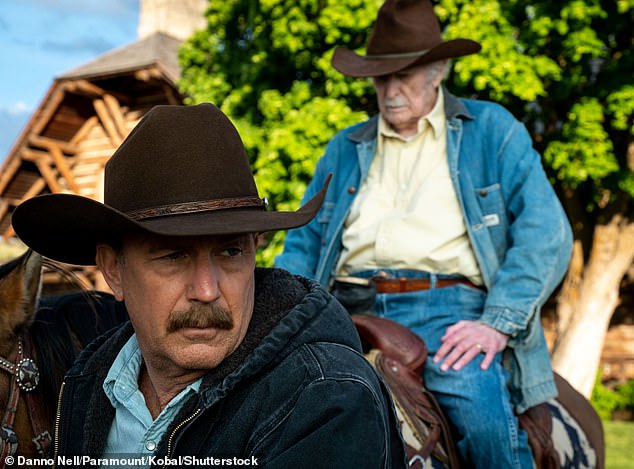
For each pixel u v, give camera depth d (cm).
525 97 747
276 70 874
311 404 108
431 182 248
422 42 260
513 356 233
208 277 110
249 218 110
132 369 129
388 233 246
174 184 111
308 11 805
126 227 108
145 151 112
